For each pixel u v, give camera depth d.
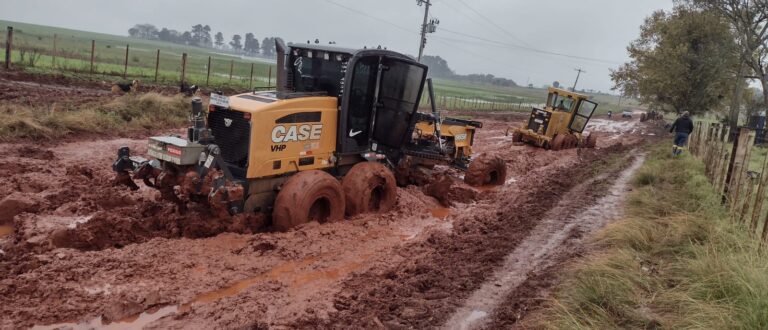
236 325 5.00
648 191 11.61
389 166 9.91
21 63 22.73
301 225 7.48
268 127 7.23
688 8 35.38
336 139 8.41
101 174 9.85
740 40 33.62
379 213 8.93
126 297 5.24
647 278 6.12
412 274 6.62
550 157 18.53
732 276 5.47
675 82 35.66
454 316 5.46
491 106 59.03
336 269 6.58
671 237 7.61
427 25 37.69
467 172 12.42
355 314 5.41
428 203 10.07
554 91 21.77
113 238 6.58
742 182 9.04
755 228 7.39
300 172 7.75
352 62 8.07
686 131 18.27
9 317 4.79
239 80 35.12
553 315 5.24
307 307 5.45
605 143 26.42
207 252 6.52
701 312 4.91
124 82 22.84
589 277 6.00
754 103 47.62
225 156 7.48
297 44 8.83
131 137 13.92
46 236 6.46
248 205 7.36
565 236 8.46
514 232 8.61
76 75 22.50
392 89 9.16
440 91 85.06
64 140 12.54
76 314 4.96
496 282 6.43
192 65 57.38
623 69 42.66
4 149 10.87
